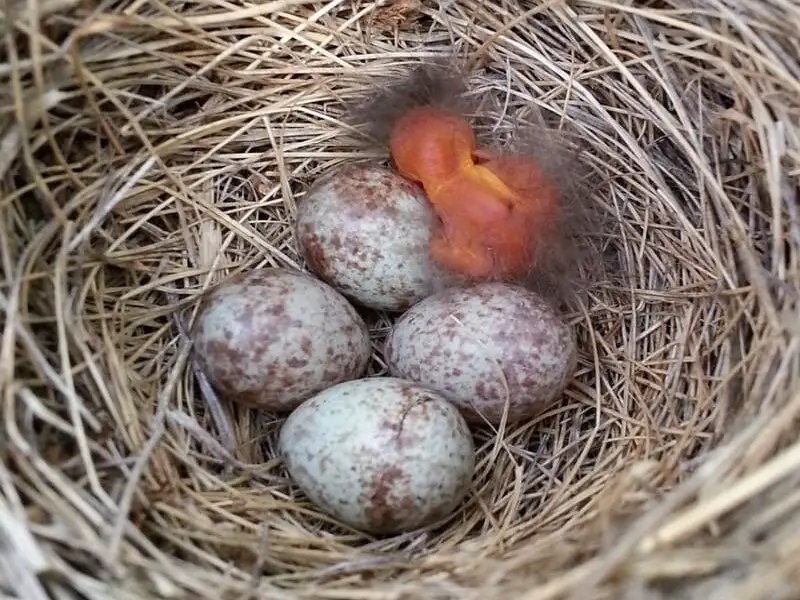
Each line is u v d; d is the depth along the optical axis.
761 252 0.07
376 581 0.06
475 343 0.07
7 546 0.05
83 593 0.06
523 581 0.06
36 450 0.06
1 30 0.07
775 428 0.06
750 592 0.05
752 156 0.07
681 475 0.07
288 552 0.07
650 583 0.05
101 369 0.07
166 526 0.06
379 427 0.07
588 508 0.07
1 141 0.07
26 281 0.07
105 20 0.07
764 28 0.07
